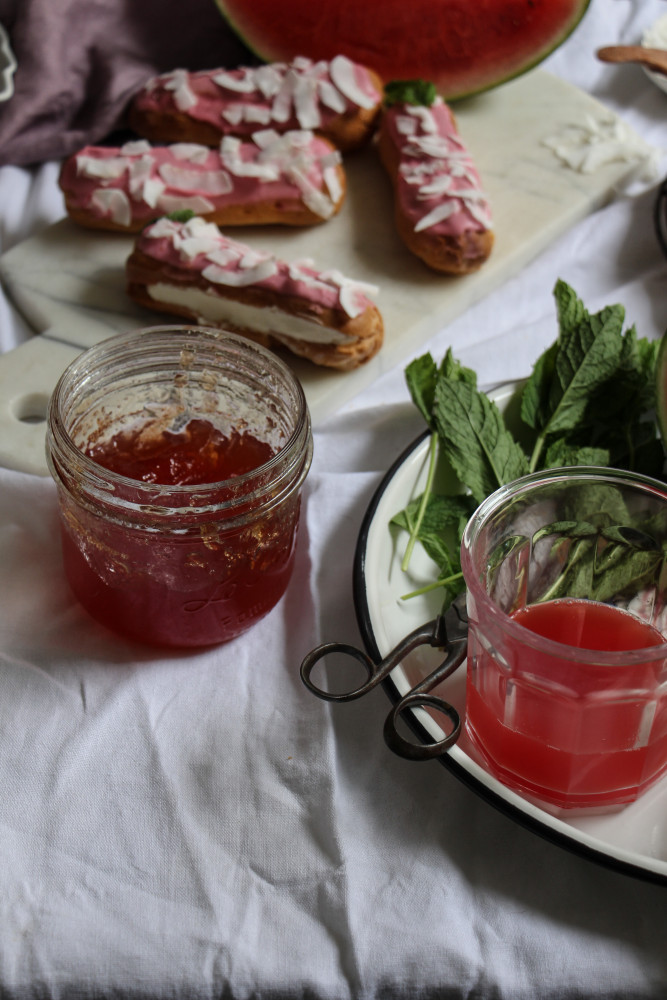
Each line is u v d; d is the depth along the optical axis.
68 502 0.58
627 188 1.07
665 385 0.67
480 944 0.51
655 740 0.52
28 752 0.58
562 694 0.49
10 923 0.52
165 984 0.51
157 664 0.63
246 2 1.13
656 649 0.47
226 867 0.54
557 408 0.69
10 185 1.07
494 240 0.97
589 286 0.98
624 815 0.55
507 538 0.56
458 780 0.55
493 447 0.65
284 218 0.98
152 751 0.58
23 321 0.93
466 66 1.14
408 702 0.52
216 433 0.68
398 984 0.51
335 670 0.62
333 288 0.82
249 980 0.51
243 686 0.62
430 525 0.66
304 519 0.70
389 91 1.06
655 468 0.70
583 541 0.58
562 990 0.50
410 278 0.94
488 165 1.08
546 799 0.54
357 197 1.04
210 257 0.84
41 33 1.11
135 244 0.88
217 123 1.06
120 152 0.99
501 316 0.95
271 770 0.58
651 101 1.19
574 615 0.58
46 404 0.81
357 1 1.11
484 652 0.52
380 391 0.86
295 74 1.06
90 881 0.53
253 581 0.60
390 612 0.63
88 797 0.56
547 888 0.53
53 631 0.64
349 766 0.58
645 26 1.27
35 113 1.10
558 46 1.12
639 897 0.53
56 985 0.51
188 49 1.18
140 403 0.68
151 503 0.56
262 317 0.83
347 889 0.52
